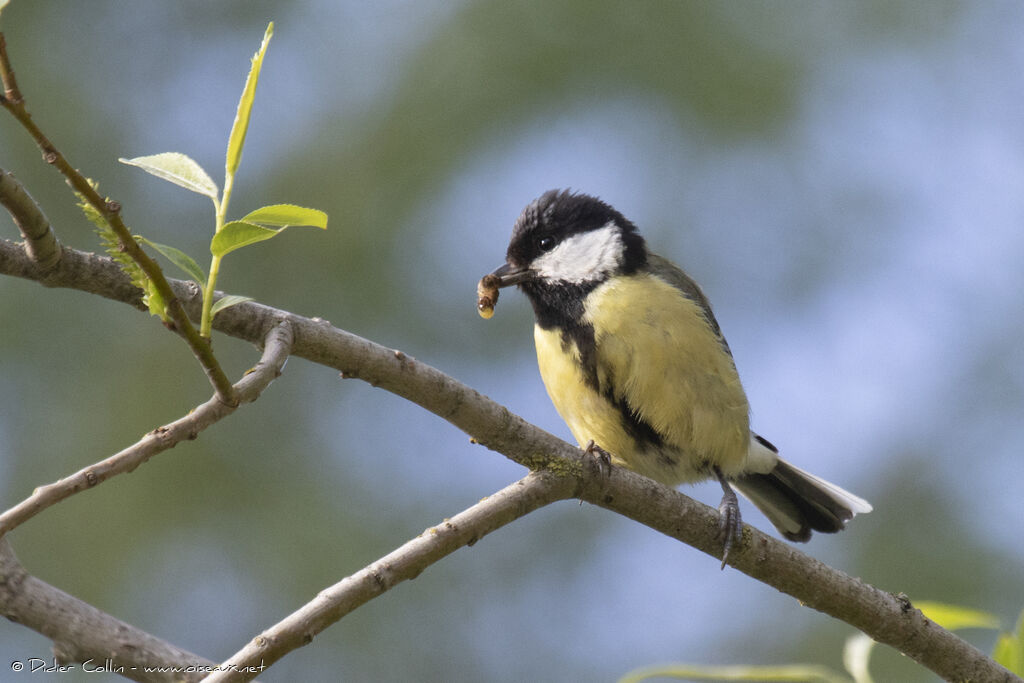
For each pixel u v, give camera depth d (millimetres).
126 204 11969
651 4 12492
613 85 12320
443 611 11148
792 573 5688
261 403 11539
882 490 11859
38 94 12062
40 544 10570
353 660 10820
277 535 10961
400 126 12156
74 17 12453
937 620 5777
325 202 12016
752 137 12227
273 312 4902
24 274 4699
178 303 3770
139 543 10781
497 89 12195
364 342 4938
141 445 3932
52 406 11000
